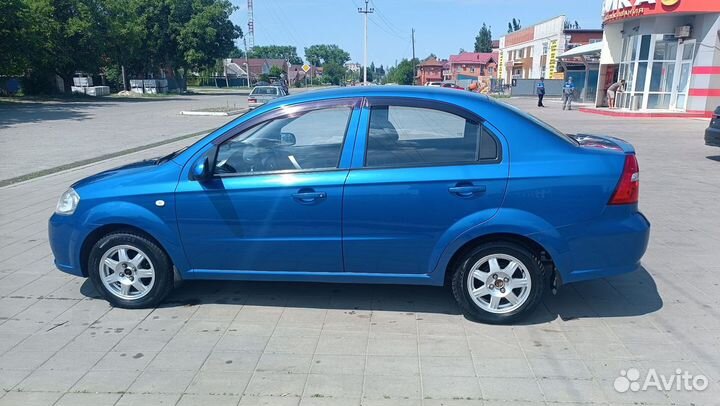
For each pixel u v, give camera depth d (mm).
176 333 3984
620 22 28297
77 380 3369
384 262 4074
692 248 5922
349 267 4129
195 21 57531
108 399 3172
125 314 4312
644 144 14961
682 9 23562
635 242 3941
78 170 10914
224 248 4184
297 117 4156
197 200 4121
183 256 4246
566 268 3924
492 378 3373
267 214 4066
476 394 3209
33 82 43188
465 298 4043
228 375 3420
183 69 65062
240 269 4254
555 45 54125
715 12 23312
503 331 3986
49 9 37594
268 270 4227
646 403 3115
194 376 3408
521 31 66312
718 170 10906
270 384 3320
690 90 24828
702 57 24094
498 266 3984
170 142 15898
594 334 3934
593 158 3896
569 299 4547
